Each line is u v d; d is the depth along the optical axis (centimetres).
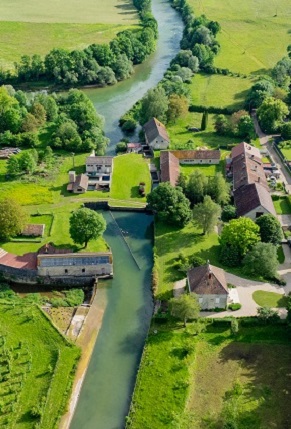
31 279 15200
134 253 16500
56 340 13075
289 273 15262
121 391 12150
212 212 16238
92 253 15300
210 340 13100
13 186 19375
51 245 15850
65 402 11625
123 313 14300
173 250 16212
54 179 19925
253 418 11238
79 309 14338
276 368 12400
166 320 13612
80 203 18525
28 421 11119
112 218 18138
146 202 18675
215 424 11088
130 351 13175
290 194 19012
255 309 13962
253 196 17400
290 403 11588
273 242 15875
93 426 11362
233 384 12019
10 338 13025
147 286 15225
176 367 12312
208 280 13738
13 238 16600
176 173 19625
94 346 13288
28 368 12244
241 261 15462
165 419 11188
